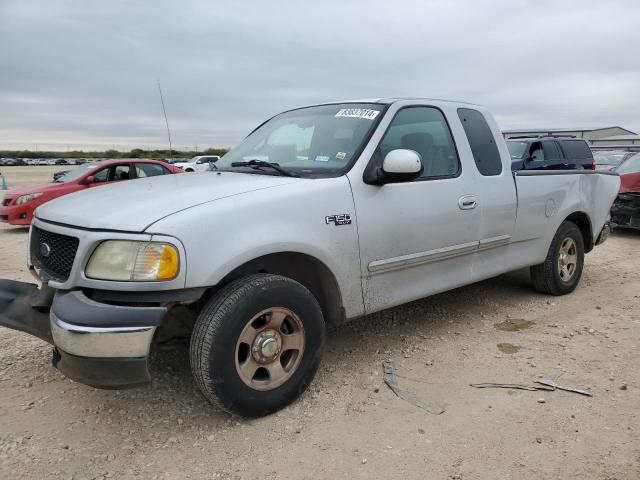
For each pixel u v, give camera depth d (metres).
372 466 2.52
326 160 3.52
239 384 2.78
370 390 3.28
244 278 2.86
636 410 3.01
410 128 3.79
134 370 2.51
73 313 2.48
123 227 2.56
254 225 2.82
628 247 8.30
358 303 3.41
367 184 3.38
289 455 2.62
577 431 2.80
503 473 2.46
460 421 2.91
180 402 3.14
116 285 2.52
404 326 4.39
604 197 5.67
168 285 2.54
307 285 3.42
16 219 10.06
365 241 3.34
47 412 3.02
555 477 2.43
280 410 3.01
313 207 3.08
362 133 3.56
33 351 3.89
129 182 3.62
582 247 5.38
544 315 4.68
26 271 6.56
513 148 13.45
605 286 5.70
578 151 14.39
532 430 2.81
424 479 2.43
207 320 2.69
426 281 3.84
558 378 3.42
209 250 2.64
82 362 2.47
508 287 5.55
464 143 4.11
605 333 4.23
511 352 3.85
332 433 2.80
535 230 4.72
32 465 2.54
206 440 2.75
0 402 3.13
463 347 3.95
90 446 2.70
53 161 88.12
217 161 4.31
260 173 3.52
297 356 3.05
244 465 2.54
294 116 4.28
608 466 2.50
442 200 3.79
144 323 2.49
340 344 4.01
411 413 2.99
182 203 2.76
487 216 4.16
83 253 2.58
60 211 2.93
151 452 2.65
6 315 3.07
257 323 2.88
